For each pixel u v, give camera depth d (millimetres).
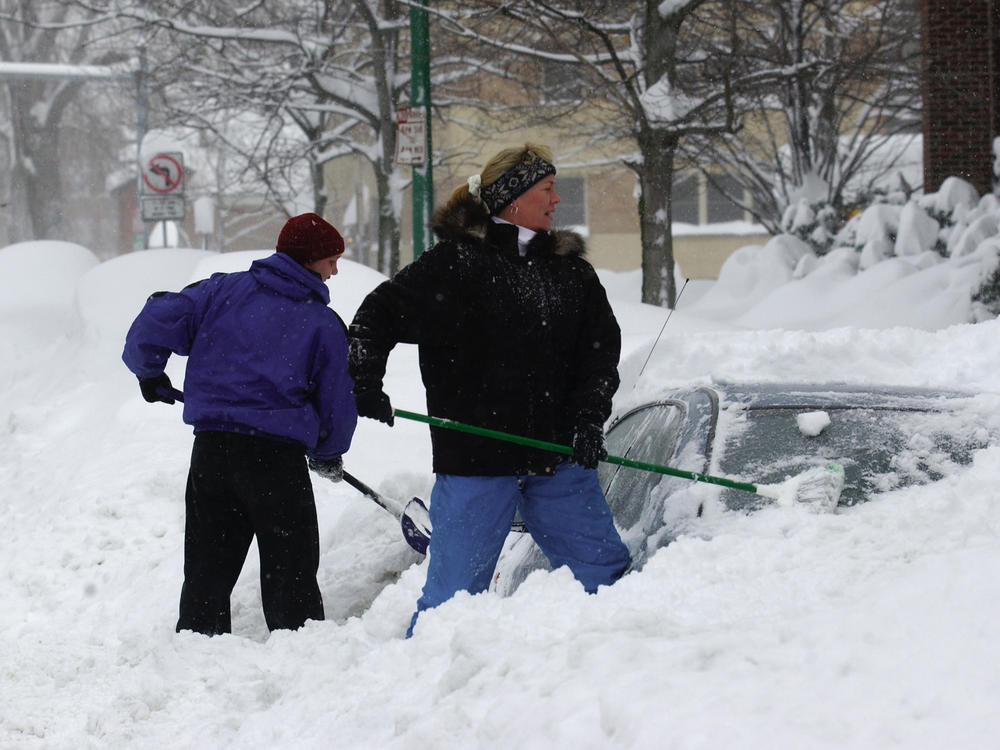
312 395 10523
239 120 52312
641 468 8219
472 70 46562
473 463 8352
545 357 8469
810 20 43781
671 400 9609
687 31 37281
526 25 33031
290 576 10320
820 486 7387
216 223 95125
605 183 77062
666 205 30828
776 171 48000
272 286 10414
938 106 37562
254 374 10250
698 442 8398
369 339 8219
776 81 32906
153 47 48250
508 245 8453
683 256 79562
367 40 47344
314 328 10383
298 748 6188
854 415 8312
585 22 29234
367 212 73562
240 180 50875
